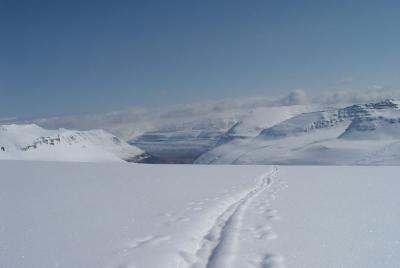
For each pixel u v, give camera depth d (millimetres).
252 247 6652
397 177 20531
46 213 9727
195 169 27812
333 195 13281
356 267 5680
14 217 9219
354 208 10539
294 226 8273
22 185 16219
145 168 28500
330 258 6066
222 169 28031
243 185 16594
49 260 5934
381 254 6270
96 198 12383
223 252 6309
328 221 8789
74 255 6164
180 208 10383
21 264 5773
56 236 7367
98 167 28969
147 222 8578
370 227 8156
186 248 6629
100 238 7203
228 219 9125
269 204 11297
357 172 24578
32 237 7297
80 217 9188
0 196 12852
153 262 5805
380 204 11242
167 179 19328
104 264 5734
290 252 6367
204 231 7965
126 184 16750
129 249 6469
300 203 11484
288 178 20250
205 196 12828
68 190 14500
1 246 6699
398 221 8750
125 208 10438
